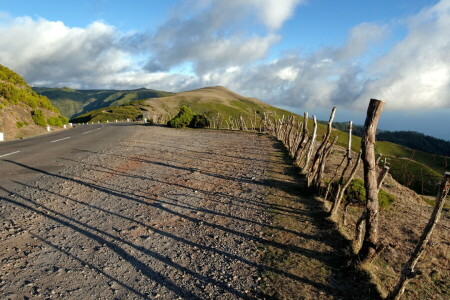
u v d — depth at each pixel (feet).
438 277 13.84
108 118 351.46
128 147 48.44
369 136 12.19
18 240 14.89
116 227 16.85
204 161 37.35
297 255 14.07
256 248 14.80
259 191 24.47
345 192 22.24
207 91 602.03
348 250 14.21
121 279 11.91
